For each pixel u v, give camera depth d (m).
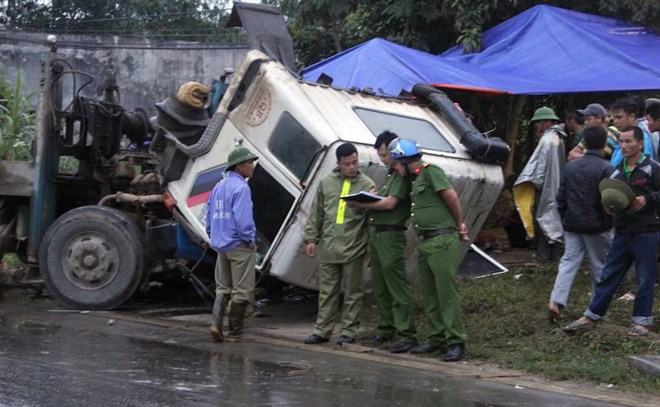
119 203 18.12
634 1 25.05
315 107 15.53
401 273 13.96
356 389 11.37
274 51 18.16
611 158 16.20
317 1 29.80
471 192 16.92
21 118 21.05
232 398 10.56
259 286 18.66
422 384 11.82
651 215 13.49
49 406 9.87
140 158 18.91
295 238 15.39
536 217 18.06
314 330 15.38
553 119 18.83
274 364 12.81
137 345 13.87
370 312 17.03
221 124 16.05
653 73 22.22
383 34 29.64
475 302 16.56
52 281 17.33
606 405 10.98
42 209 18.17
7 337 14.09
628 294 16.52
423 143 16.55
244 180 14.80
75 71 18.25
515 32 25.06
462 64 24.16
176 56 44.44
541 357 13.26
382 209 13.74
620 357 13.10
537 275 18.98
